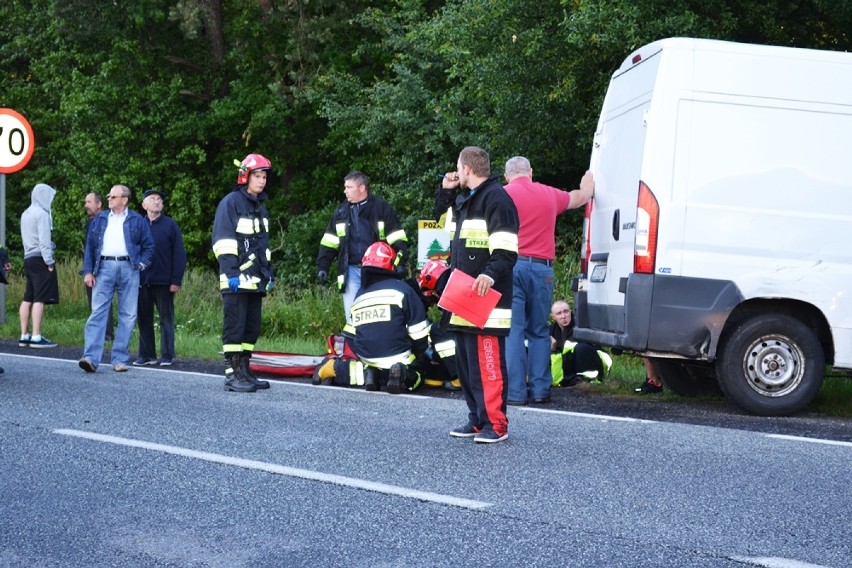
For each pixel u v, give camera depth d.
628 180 10.95
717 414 10.88
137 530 6.19
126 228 13.88
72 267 23.98
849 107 10.65
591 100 21.83
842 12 20.38
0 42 39.53
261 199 12.28
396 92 28.62
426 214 28.31
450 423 9.80
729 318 10.87
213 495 6.99
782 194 10.57
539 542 5.94
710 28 19.66
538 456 8.25
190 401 11.09
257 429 9.39
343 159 35.41
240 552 5.77
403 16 30.66
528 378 11.77
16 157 18.84
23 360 15.21
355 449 8.49
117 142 35.44
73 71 35.78
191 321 20.73
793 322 10.76
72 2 34.81
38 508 6.68
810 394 10.77
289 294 22.12
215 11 36.53
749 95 10.58
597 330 11.60
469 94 25.30
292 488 7.16
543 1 20.75
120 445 8.59
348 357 12.73
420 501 6.82
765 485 7.34
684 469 7.82
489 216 8.74
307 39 33.03
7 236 38.06
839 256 10.61
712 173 10.51
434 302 12.64
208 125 35.84
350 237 13.97
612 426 9.71
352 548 5.83
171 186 36.66
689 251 10.48
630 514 6.52
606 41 18.47
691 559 5.64
